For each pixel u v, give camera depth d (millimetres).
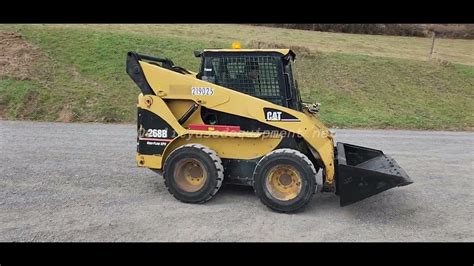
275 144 5703
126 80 17844
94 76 17969
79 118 14773
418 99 18984
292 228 4965
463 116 17328
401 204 6109
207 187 5586
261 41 25531
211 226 4934
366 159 6762
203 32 28656
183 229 4828
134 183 6727
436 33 36344
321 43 28328
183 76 5859
